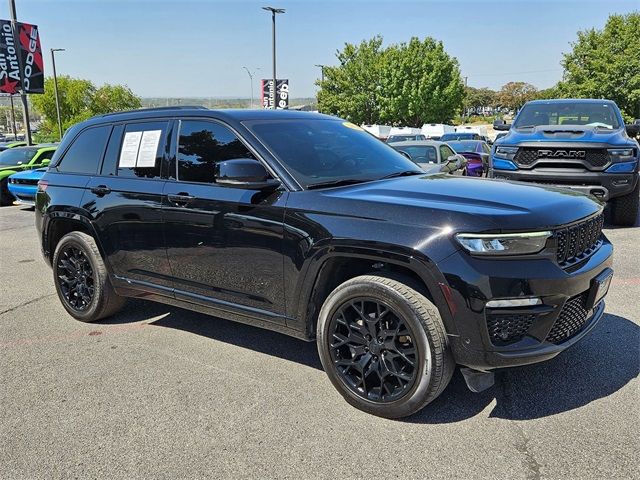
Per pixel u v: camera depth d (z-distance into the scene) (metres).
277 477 2.60
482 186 3.44
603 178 7.36
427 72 49.12
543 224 2.82
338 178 3.61
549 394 3.28
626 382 3.39
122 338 4.48
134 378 3.71
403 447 2.80
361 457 2.73
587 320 3.22
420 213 2.91
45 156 15.27
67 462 2.77
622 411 3.06
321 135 4.05
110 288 4.66
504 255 2.75
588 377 3.47
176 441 2.93
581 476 2.53
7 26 19.53
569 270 2.93
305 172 3.53
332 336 3.24
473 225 2.77
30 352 4.22
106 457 2.80
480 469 2.60
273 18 30.80
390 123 52.44
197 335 4.50
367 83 51.25
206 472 2.66
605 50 37.66
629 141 7.53
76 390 3.55
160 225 4.02
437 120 50.66
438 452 2.75
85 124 4.89
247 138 3.66
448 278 2.76
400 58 49.25
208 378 3.68
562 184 7.55
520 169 7.78
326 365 3.30
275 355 4.05
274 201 3.41
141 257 4.24
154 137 4.21
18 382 3.69
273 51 31.28
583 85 38.34
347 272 3.38
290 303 3.41
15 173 13.27
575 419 3.00
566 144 7.43
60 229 5.06
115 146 4.51
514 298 2.74
